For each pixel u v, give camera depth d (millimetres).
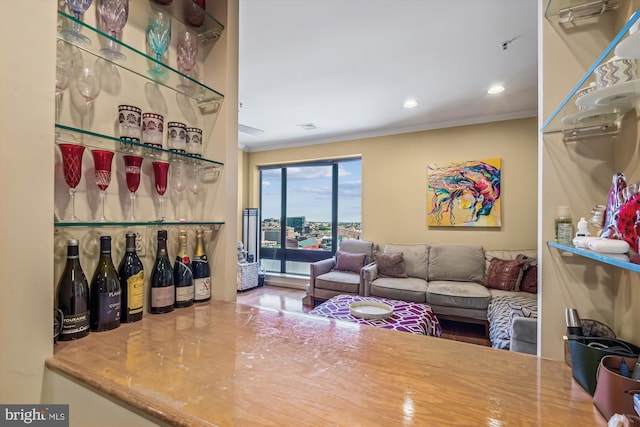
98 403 590
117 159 984
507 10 1793
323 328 898
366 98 3131
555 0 860
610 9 863
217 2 1246
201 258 1184
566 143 910
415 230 4066
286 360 681
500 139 3611
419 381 595
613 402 477
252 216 5062
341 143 4586
